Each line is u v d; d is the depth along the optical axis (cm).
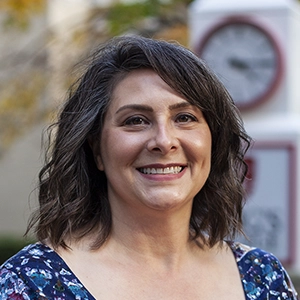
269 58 750
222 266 302
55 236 279
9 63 1073
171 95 275
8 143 1039
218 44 763
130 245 286
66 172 285
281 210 747
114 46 293
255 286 298
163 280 284
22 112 1016
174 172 279
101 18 993
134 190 277
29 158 1432
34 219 292
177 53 279
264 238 750
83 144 289
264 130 752
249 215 754
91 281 273
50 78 1012
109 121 280
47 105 1003
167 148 270
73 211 284
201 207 313
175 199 276
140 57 278
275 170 750
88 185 290
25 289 260
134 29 963
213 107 285
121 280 277
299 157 747
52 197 288
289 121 752
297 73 782
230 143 305
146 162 275
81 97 287
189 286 287
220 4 769
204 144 283
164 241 287
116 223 288
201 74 281
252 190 754
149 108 273
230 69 760
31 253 272
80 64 314
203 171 288
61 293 264
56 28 1140
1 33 1195
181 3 959
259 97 751
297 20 781
